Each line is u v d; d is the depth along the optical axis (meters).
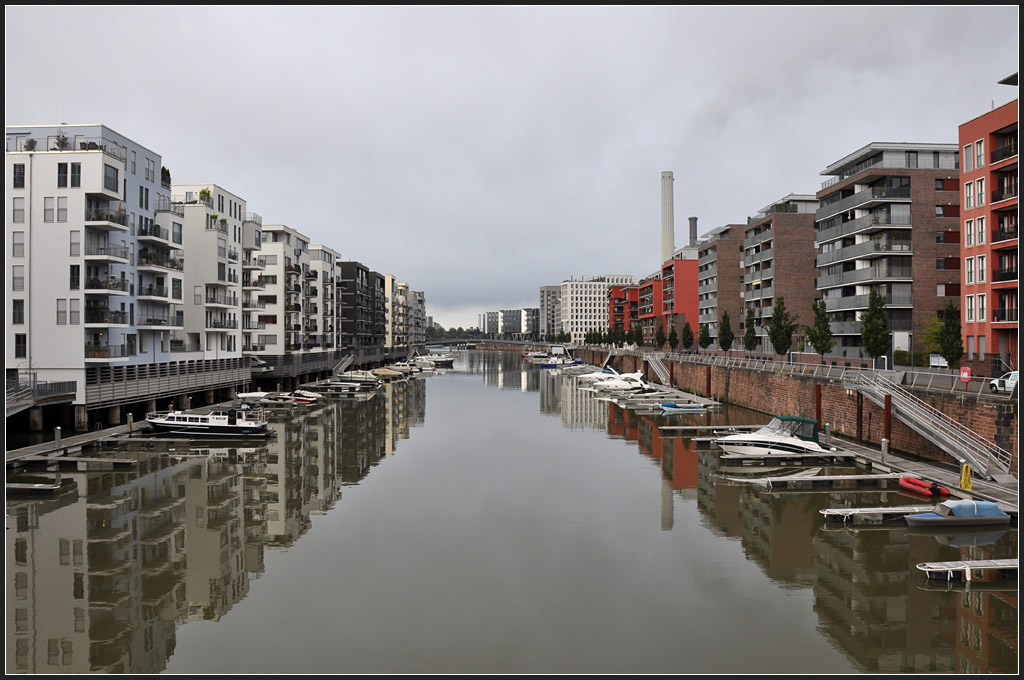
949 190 67.50
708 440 52.53
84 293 50.69
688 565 25.66
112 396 52.06
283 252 97.12
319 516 32.16
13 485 35.75
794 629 20.41
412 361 170.75
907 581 23.84
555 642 19.64
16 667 18.17
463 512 32.88
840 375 52.06
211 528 30.19
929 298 66.69
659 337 130.50
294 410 73.81
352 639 19.81
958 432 34.94
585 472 41.94
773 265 91.25
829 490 36.50
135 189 58.91
